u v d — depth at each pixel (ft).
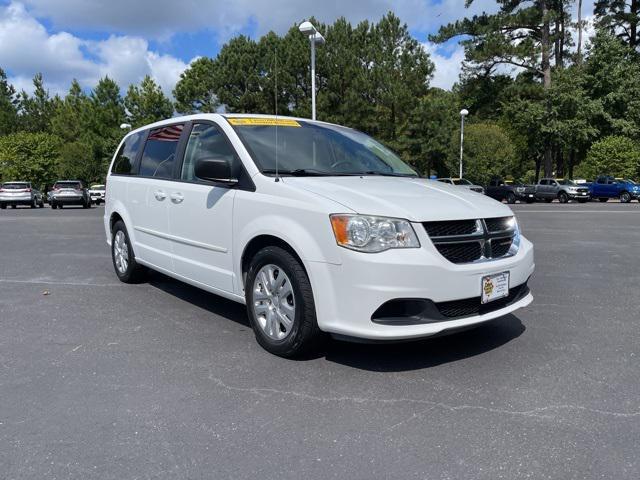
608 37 137.28
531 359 12.41
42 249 31.30
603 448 8.54
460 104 159.53
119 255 20.93
